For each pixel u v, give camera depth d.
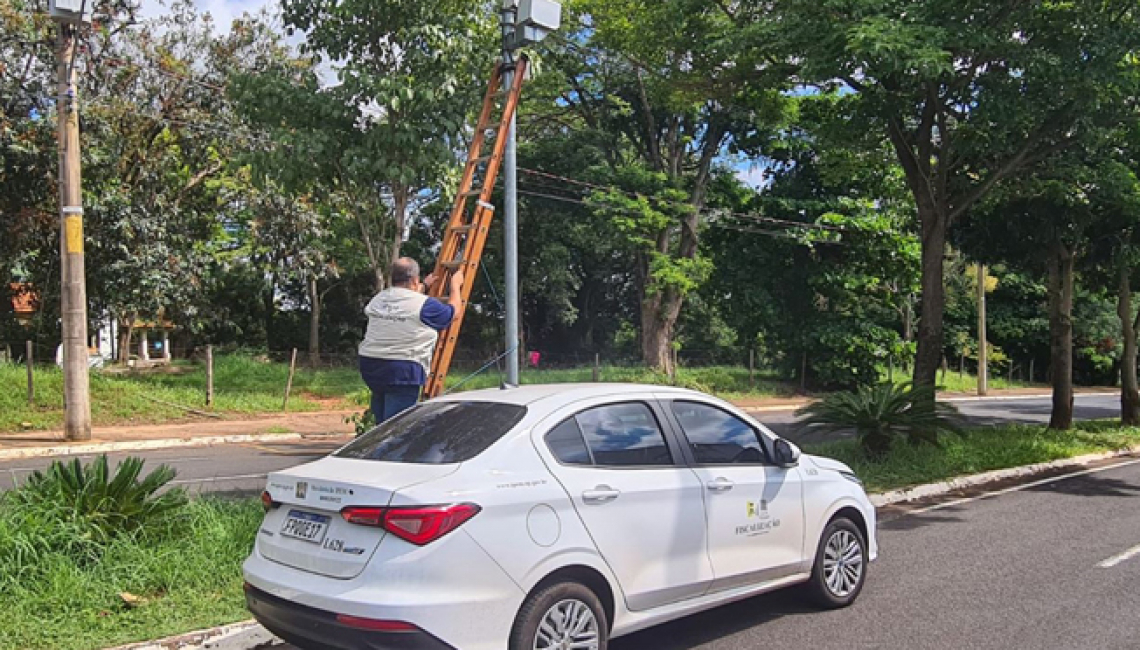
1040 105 11.49
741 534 5.21
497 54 9.47
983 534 8.41
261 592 4.29
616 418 4.89
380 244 11.36
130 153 21.70
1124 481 11.90
